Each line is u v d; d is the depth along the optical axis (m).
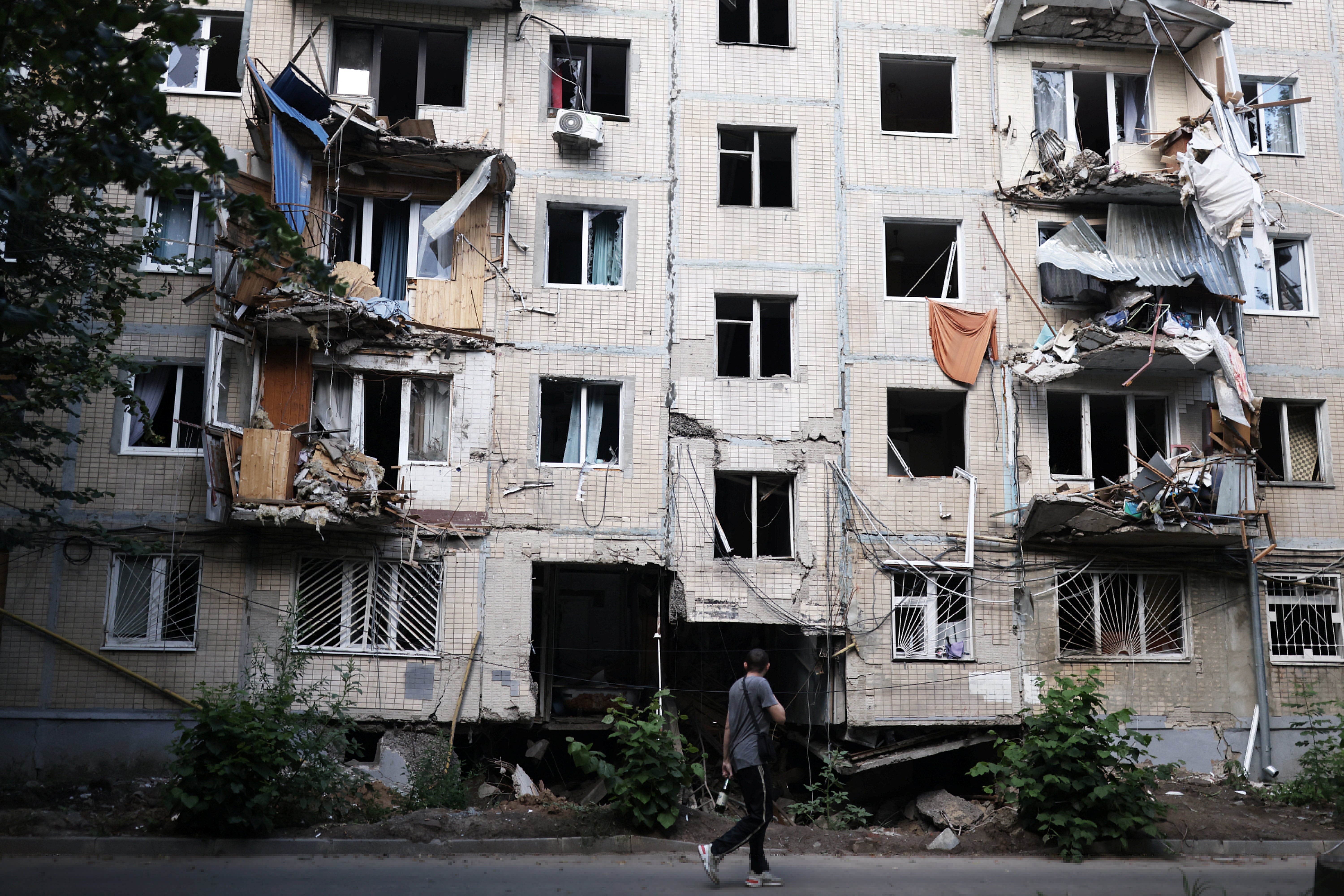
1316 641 17.42
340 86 17.06
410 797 13.70
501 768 15.49
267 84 16.14
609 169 17.42
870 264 17.56
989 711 16.41
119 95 6.45
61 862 10.23
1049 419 18.69
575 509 16.36
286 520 14.81
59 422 15.59
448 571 15.98
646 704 17.73
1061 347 16.94
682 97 17.80
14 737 14.75
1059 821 11.55
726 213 17.50
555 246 17.84
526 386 16.62
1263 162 18.73
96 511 15.45
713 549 16.44
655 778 11.90
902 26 18.38
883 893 9.29
